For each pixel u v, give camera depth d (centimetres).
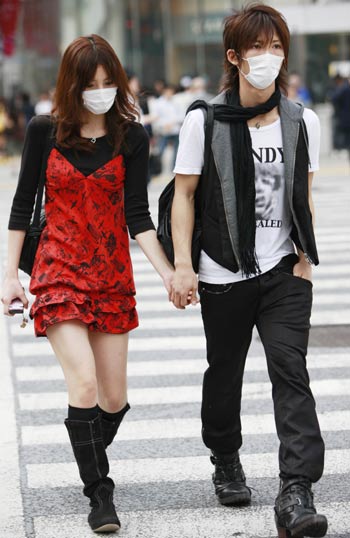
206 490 1148
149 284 2458
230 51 987
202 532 1027
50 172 1013
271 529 1030
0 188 5134
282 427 951
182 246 1006
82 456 1020
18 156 7112
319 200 4112
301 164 997
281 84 1020
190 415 1438
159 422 1408
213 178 993
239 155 981
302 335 988
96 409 1014
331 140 6288
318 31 6525
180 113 4981
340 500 1109
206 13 8388
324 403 1483
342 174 5159
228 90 1009
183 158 999
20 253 1054
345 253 2842
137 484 1171
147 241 1034
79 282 1009
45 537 1023
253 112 979
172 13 8462
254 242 989
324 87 6800
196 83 4959
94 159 1014
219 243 999
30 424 1405
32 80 9100
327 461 1235
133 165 1033
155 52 8519
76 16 8881
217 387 1044
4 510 1098
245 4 997
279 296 998
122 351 1048
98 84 987
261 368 1677
